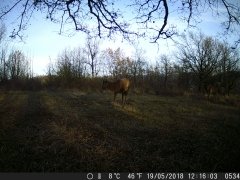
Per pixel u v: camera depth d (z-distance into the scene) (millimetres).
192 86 51594
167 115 18219
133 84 49969
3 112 18031
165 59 56594
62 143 10516
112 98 29312
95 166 8359
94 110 19469
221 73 46094
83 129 12969
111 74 53875
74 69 49344
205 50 46938
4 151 9477
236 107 26641
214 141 11406
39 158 8859
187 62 48344
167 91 41531
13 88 46812
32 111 18531
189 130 13422
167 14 8672
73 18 8977
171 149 10062
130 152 9719
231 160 8875
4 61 50812
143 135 12219
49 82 49906
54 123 14008
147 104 24859
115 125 14188
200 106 25156
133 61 54031
